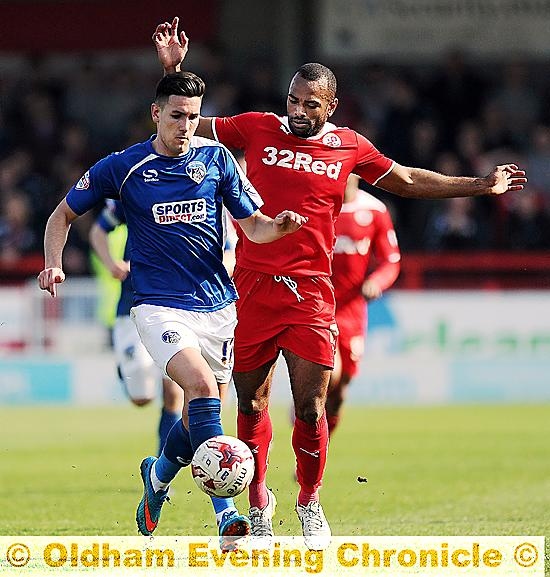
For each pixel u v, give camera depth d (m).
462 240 66.56
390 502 30.89
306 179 24.53
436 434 48.03
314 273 24.56
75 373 63.03
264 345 24.89
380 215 34.00
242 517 21.42
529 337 63.97
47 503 30.91
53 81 79.94
